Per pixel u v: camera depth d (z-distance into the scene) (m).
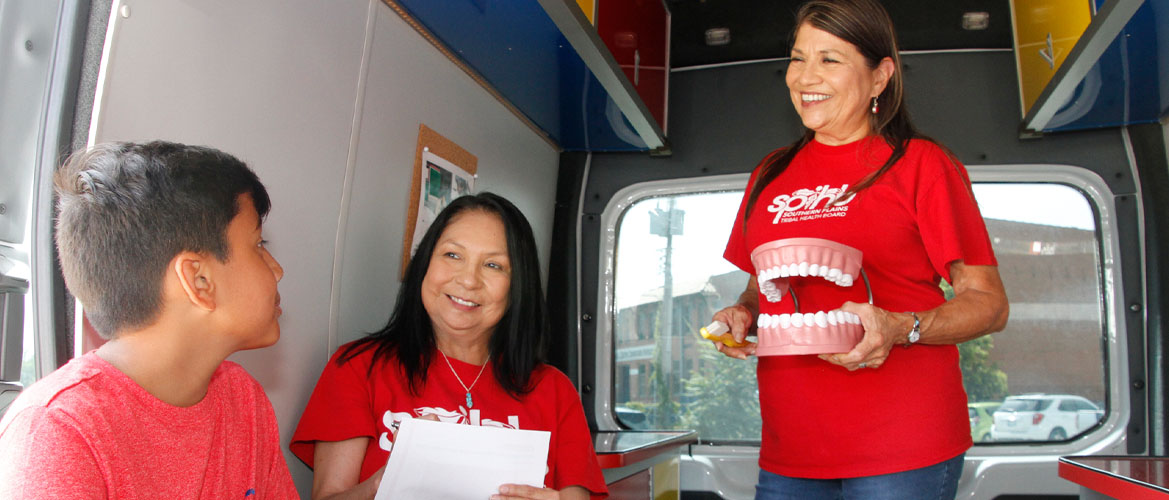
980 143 3.41
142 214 1.12
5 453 0.99
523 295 2.07
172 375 1.16
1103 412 3.30
